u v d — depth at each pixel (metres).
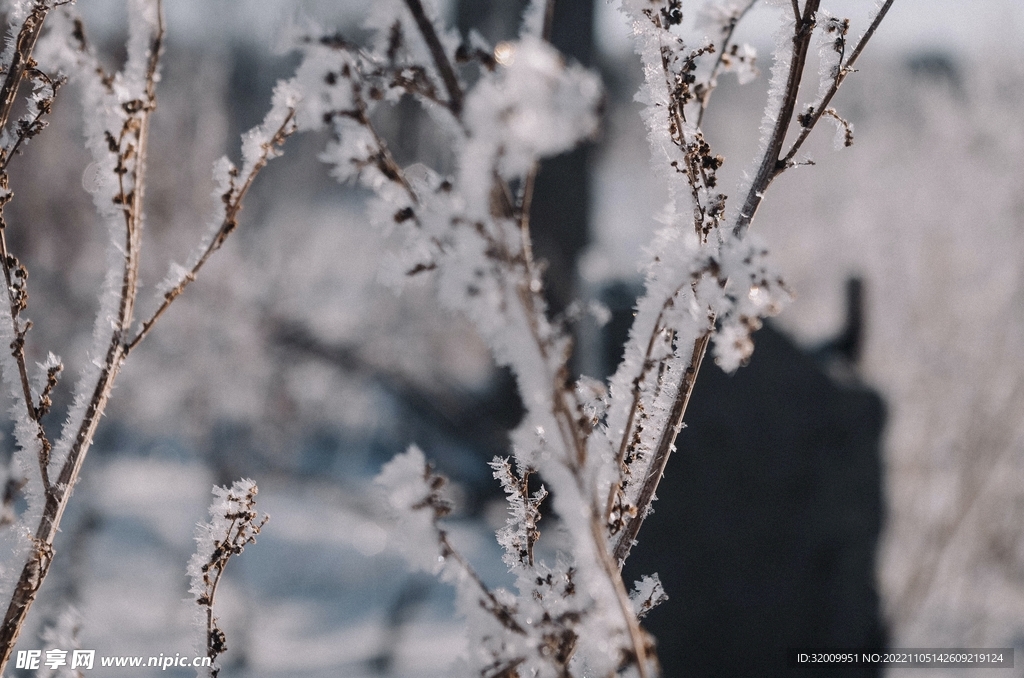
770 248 0.96
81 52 1.33
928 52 10.41
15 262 1.32
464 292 0.82
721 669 6.30
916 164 9.74
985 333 8.80
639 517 1.21
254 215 10.96
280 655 7.64
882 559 6.86
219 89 9.62
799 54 1.26
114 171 1.32
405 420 11.59
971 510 8.54
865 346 7.38
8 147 1.35
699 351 1.24
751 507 6.34
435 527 0.98
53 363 1.35
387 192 0.88
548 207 9.44
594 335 6.32
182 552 8.41
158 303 1.38
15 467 1.29
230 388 9.35
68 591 6.64
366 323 11.46
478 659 1.01
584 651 1.22
